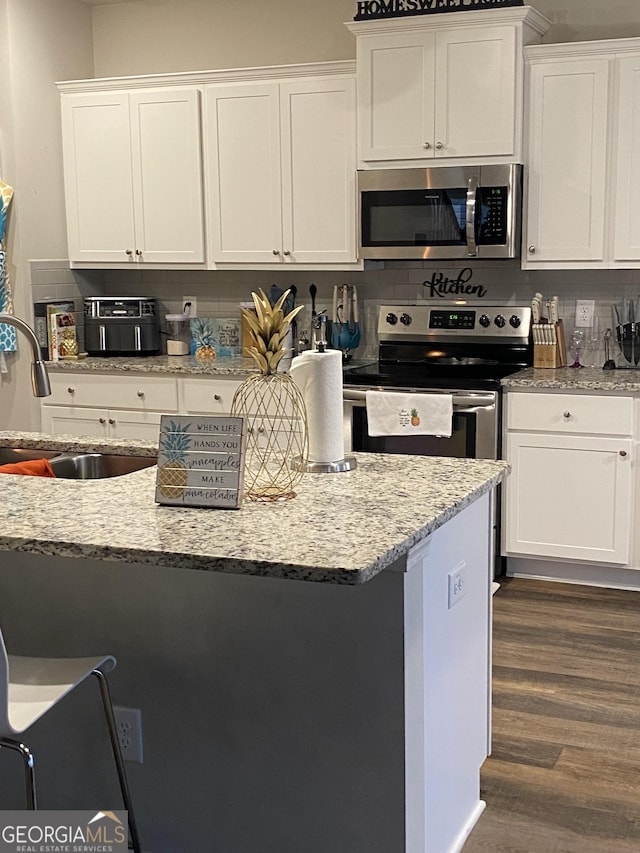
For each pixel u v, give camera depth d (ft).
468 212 14.99
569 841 8.51
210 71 16.62
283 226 16.69
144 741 7.98
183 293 18.86
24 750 6.37
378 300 17.42
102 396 17.26
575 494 14.55
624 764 9.76
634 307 15.55
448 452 14.92
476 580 8.76
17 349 17.74
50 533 6.78
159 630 7.79
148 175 17.39
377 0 15.25
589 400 14.23
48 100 17.92
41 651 8.23
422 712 7.36
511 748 10.11
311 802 7.47
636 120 14.42
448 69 14.99
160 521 7.04
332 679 7.24
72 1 18.42
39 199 17.76
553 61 14.71
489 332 16.30
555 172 14.93
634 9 15.46
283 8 17.62
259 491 7.63
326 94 16.05
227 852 7.86
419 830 7.45
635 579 14.67
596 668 11.95
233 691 7.61
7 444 10.90
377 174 15.70
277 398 7.99
